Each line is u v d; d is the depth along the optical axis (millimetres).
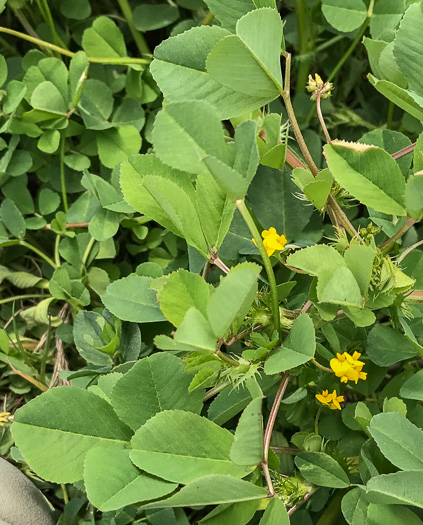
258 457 139
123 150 219
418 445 143
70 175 228
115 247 224
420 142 147
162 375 147
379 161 144
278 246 147
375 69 182
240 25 134
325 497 182
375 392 209
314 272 143
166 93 151
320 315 154
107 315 189
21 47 239
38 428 143
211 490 130
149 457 137
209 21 214
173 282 133
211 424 141
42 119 213
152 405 147
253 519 186
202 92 151
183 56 150
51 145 216
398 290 147
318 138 216
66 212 222
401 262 170
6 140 224
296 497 166
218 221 151
